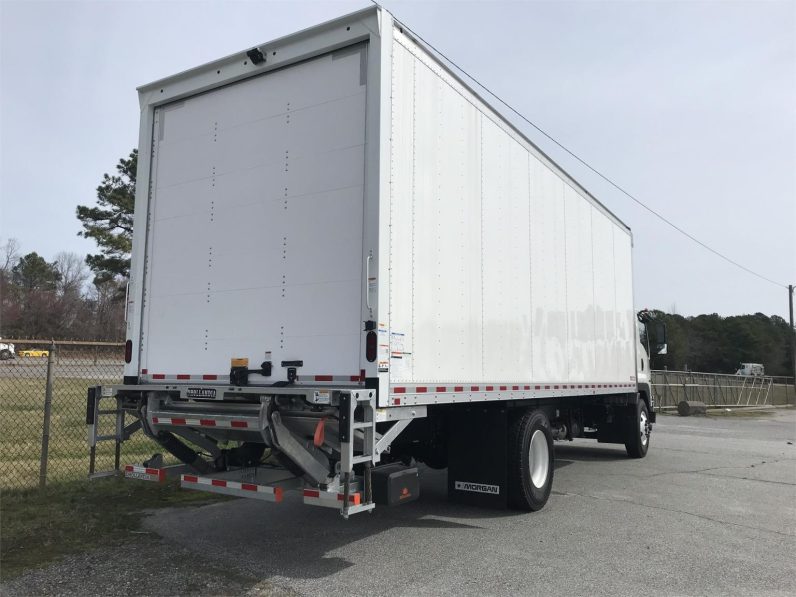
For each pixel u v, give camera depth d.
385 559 4.78
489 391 5.77
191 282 5.28
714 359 73.19
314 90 4.75
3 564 4.47
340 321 4.39
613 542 5.38
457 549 5.08
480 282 5.73
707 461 10.71
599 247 9.21
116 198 34.44
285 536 5.39
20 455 8.44
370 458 4.06
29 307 54.47
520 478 6.23
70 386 11.27
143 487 7.10
